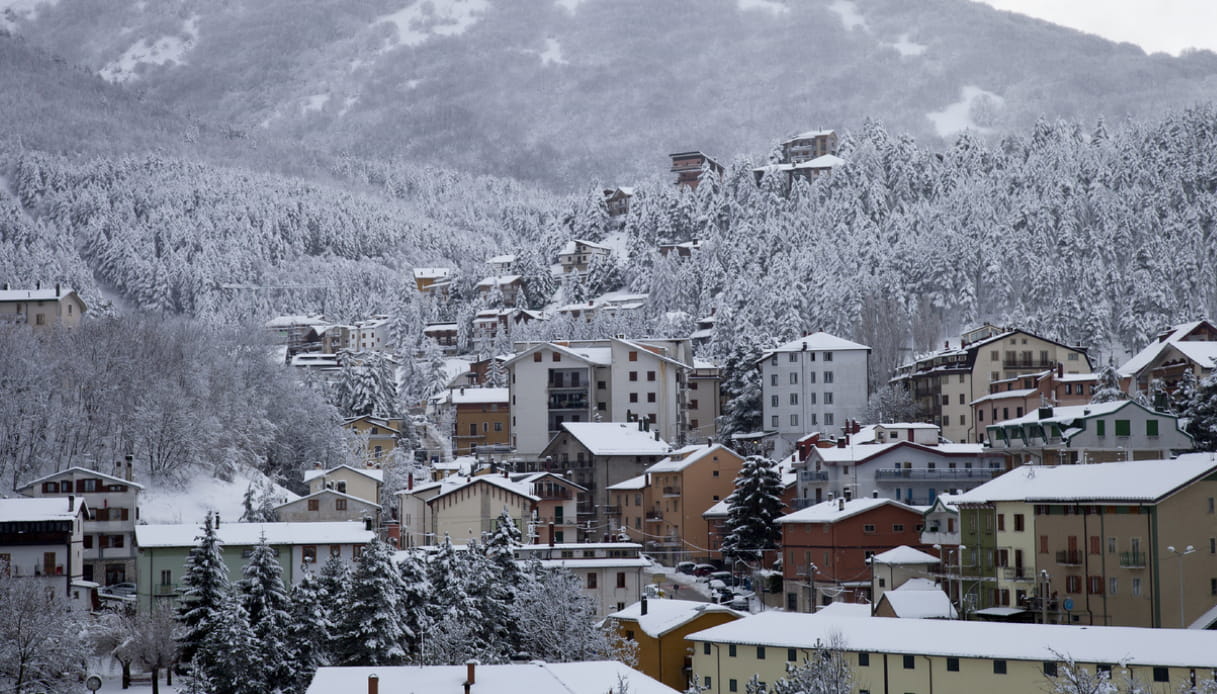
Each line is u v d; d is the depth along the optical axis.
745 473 140.50
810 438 162.75
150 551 121.75
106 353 170.50
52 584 121.62
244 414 180.62
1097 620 94.38
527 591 99.50
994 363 189.00
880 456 139.50
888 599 104.50
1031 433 124.00
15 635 88.81
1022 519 101.25
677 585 141.38
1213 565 92.19
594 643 93.81
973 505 106.25
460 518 149.38
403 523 163.88
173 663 101.00
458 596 94.06
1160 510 92.12
